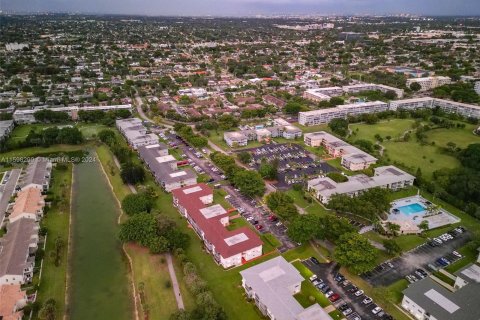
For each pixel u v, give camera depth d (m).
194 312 113.38
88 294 131.50
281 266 132.50
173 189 195.25
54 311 117.38
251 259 145.75
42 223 169.25
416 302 117.06
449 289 129.38
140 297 127.12
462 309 113.38
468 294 119.50
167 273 137.62
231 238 147.25
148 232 149.12
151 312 121.38
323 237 152.25
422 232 162.38
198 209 168.50
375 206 170.12
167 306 123.06
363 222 170.25
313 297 125.31
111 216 180.25
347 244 137.62
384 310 121.00
